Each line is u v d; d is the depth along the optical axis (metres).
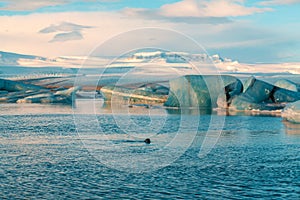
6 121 33.31
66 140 23.08
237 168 16.31
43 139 23.48
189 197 12.76
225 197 12.73
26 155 18.83
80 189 13.61
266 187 13.75
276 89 43.06
